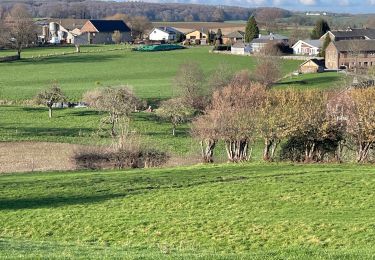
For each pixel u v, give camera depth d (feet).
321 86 428.97
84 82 483.10
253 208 145.18
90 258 89.61
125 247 112.78
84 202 153.38
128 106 313.12
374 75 413.39
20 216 141.79
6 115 337.72
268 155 224.12
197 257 90.17
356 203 146.82
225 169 190.29
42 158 240.12
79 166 217.15
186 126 313.32
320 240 120.06
